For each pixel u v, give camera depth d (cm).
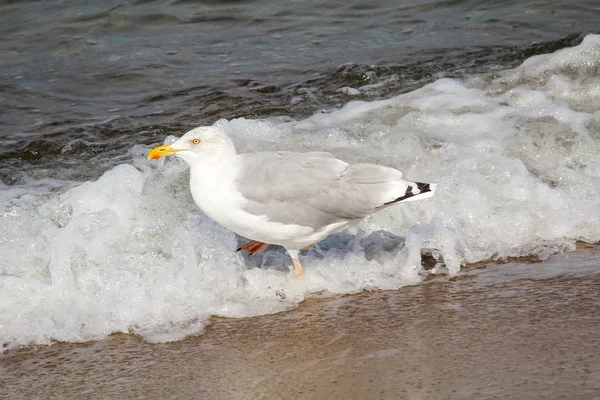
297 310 996
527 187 1241
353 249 1123
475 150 1373
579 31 2072
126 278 1037
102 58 2045
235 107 1723
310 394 802
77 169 1469
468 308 966
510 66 1839
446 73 1825
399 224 1190
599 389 769
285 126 1544
